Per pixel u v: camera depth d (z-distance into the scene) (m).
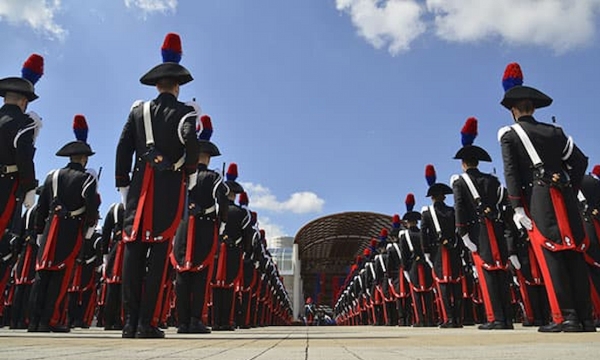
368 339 4.11
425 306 11.83
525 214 4.94
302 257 68.56
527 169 4.93
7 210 4.82
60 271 6.48
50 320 6.36
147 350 2.57
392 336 5.02
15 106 5.05
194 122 4.66
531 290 9.13
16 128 4.86
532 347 2.63
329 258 74.12
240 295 11.77
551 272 4.64
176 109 4.64
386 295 16.50
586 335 3.97
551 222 4.65
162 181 4.47
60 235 6.51
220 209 6.91
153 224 4.34
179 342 3.54
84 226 6.76
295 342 3.62
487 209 7.42
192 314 6.57
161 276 4.34
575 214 4.66
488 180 7.63
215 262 9.15
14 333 5.84
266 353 2.38
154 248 4.36
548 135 4.92
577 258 4.63
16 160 4.85
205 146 7.16
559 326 4.57
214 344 3.29
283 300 32.91
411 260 12.35
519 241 9.09
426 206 10.11
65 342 3.36
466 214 7.62
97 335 5.16
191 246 6.61
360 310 25.53
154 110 4.64
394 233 14.89
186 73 4.75
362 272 22.47
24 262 8.69
